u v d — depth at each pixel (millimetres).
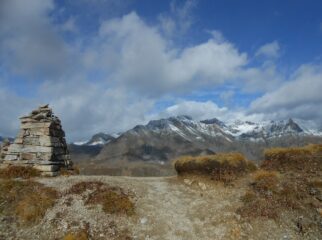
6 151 31219
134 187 26969
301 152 29844
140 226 22141
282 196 24609
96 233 21062
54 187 25219
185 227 22344
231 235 21391
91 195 24344
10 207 22719
